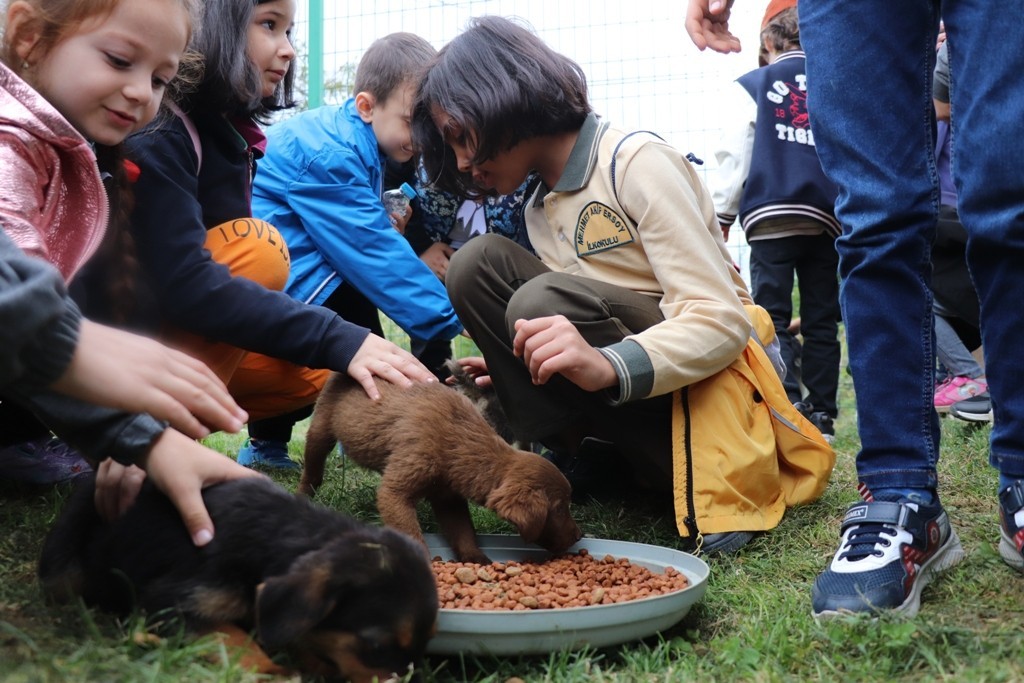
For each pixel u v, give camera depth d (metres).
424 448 1.35
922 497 1.17
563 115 1.51
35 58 1.07
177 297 1.40
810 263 2.79
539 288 1.48
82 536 1.02
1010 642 0.99
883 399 1.19
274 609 0.85
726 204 2.83
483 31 1.52
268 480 1.05
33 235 0.94
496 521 1.60
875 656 0.99
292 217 2.04
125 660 0.82
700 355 1.40
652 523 1.59
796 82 2.73
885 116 1.18
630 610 1.04
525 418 1.58
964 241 2.35
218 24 1.49
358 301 2.18
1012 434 1.20
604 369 1.35
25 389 0.85
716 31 1.61
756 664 0.99
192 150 1.48
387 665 0.91
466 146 1.53
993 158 1.07
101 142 1.12
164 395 0.88
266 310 1.42
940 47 2.26
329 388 1.53
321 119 2.07
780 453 1.55
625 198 1.50
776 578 1.30
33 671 0.78
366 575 0.91
